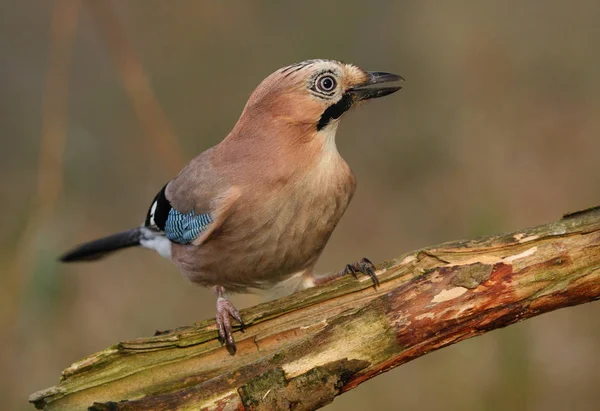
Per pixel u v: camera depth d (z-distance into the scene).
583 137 14.32
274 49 16.97
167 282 13.27
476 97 14.98
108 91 16.75
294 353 6.24
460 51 15.34
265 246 7.74
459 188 14.38
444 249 6.64
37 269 10.22
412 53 16.23
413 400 10.62
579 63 15.06
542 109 14.75
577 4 15.41
